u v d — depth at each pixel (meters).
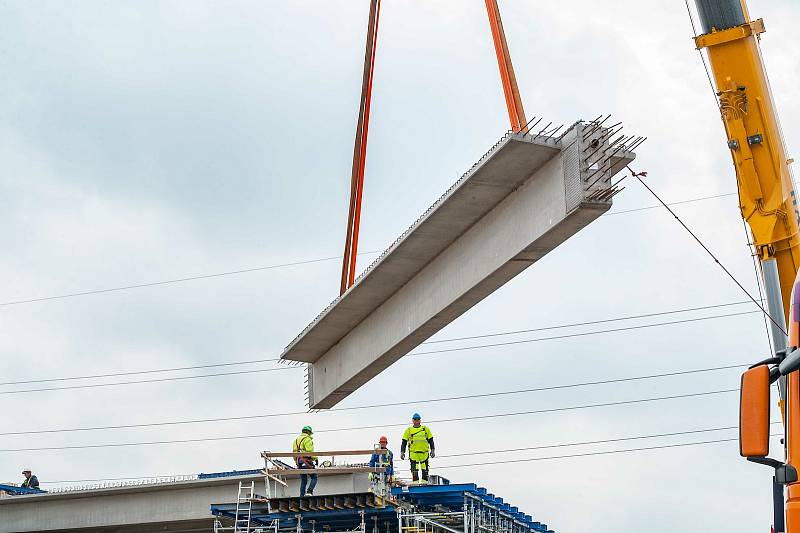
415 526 28.83
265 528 29.84
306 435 29.19
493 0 17.56
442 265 20.41
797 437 7.95
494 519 30.62
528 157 16.75
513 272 18.47
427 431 29.14
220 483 40.75
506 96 17.11
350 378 24.66
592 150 15.80
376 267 21.06
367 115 22.06
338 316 23.88
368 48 21.58
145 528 43.97
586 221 16.36
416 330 21.28
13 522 44.28
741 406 7.93
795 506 7.65
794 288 8.73
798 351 7.89
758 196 15.33
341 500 27.84
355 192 22.44
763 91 15.60
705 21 15.86
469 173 17.45
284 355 26.91
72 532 44.78
